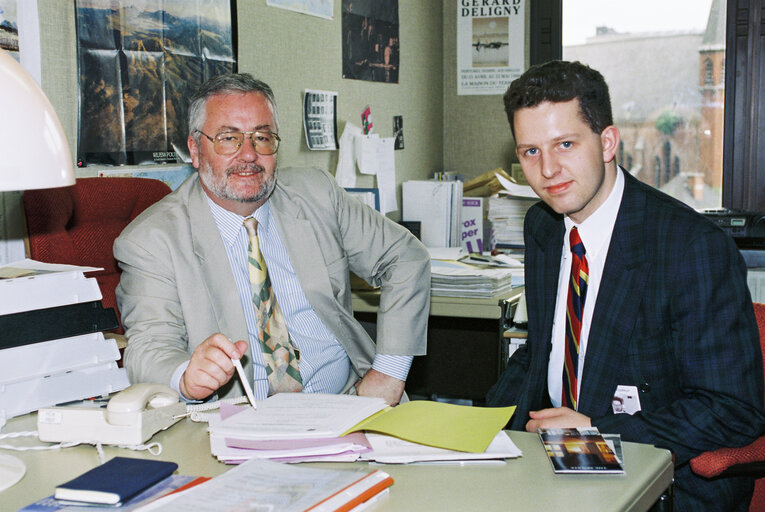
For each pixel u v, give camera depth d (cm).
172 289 158
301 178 188
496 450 106
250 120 163
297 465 104
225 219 170
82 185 171
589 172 131
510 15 376
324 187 188
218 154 162
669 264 133
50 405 127
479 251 319
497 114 384
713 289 129
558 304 153
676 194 369
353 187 310
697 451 126
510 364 167
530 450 110
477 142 390
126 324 158
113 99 194
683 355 131
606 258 139
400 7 345
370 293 242
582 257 144
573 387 144
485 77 384
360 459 105
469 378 252
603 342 136
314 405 122
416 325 184
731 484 133
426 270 192
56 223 163
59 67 180
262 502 86
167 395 121
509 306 232
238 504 86
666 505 112
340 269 184
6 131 98
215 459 107
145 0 203
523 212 315
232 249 170
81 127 186
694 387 130
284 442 107
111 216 177
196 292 159
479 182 336
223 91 164
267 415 117
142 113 203
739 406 125
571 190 131
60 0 180
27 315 124
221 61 232
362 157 312
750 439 126
